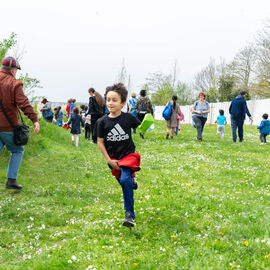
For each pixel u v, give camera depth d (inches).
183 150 457.1
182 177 295.1
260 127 595.5
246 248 136.9
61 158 402.9
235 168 337.1
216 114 1454.2
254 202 211.0
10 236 156.8
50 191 245.1
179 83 2444.6
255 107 1320.1
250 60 1685.5
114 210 197.2
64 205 212.7
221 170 325.1
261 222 169.3
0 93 211.6
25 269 123.1
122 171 158.6
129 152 162.9
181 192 239.5
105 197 232.4
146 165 352.8
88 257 130.3
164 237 152.3
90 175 312.8
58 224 177.0
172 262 125.7
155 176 296.8
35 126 220.2
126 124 162.4
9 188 236.8
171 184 267.3
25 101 216.4
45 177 300.5
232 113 575.2
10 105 215.8
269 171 323.9
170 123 582.6
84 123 637.3
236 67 1766.7
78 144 543.2
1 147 225.3
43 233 162.6
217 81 2129.7
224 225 164.9
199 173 311.4
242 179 287.6
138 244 146.5
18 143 222.2
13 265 126.6
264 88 1445.6
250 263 123.0
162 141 550.0
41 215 189.8
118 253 134.6
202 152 437.7
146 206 200.5
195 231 161.0
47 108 793.6
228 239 149.3
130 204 155.8
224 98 2086.6
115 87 162.9
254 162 374.3
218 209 195.6
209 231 158.9
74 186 262.7
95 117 474.0
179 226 165.2
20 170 316.2
